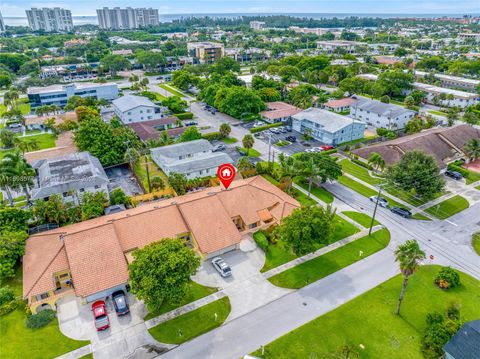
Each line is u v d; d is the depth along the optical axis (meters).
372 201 70.69
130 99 124.00
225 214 57.16
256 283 49.78
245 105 119.25
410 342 40.72
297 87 144.62
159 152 84.69
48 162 74.06
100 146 82.62
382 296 47.50
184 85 160.88
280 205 61.50
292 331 42.28
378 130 104.62
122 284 46.84
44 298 45.41
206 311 45.19
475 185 77.19
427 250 56.53
